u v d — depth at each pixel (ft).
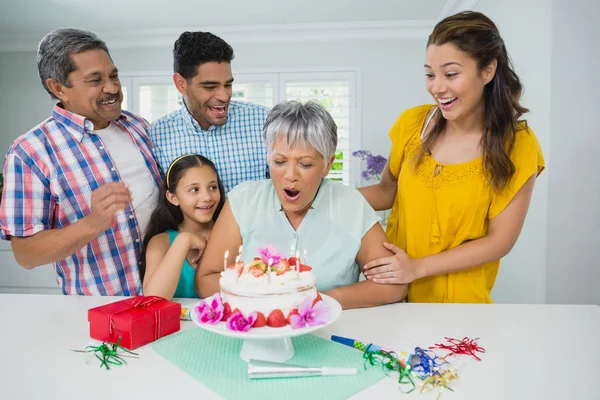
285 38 13.47
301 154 3.50
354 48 13.37
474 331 3.51
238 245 4.13
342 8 11.77
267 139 3.63
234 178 6.00
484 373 2.83
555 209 7.17
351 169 13.51
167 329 3.47
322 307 2.92
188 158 4.89
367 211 4.09
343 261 4.00
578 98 7.06
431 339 3.36
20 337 3.41
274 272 3.05
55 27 12.97
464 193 4.33
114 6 11.39
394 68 13.29
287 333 2.72
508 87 4.18
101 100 4.66
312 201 3.99
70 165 4.68
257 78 13.66
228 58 5.51
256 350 2.98
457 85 4.01
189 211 4.83
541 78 7.36
